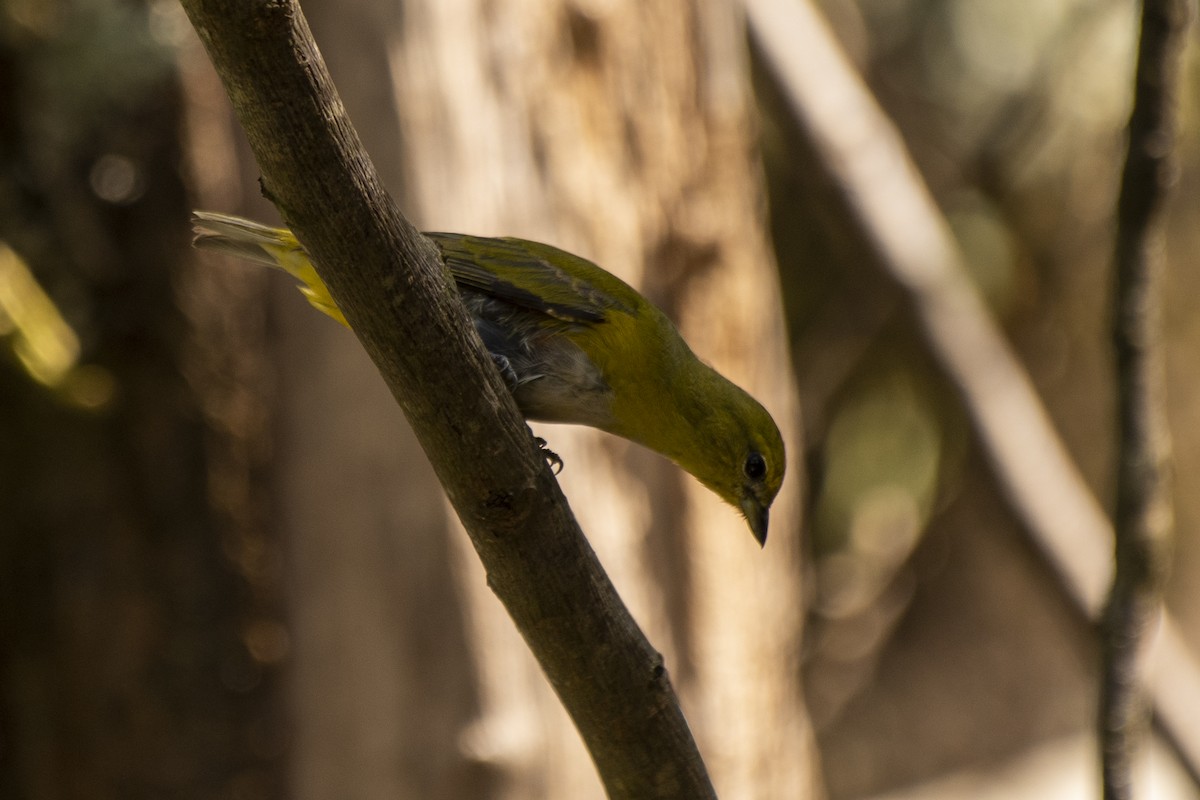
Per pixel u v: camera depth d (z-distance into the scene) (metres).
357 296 4.91
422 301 4.95
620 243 10.77
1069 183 17.75
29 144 10.81
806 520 18.14
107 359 10.89
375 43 10.11
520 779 10.04
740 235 11.65
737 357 11.62
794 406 13.12
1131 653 7.08
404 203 10.07
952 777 18.52
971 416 12.81
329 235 4.77
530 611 5.55
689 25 11.36
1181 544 19.61
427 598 10.19
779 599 11.82
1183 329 19.25
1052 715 18.91
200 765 11.14
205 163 10.88
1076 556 12.70
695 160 11.36
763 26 12.91
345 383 10.44
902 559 18.11
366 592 10.31
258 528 11.02
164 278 10.83
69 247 10.86
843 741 18.59
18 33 10.63
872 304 17.67
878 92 17.78
